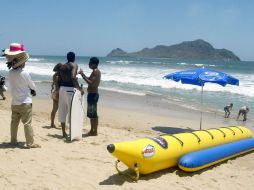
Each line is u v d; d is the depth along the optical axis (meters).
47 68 33.34
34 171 4.36
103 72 29.53
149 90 17.20
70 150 5.41
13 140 5.42
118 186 4.05
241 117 10.88
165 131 8.20
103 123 8.56
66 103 6.12
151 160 4.35
